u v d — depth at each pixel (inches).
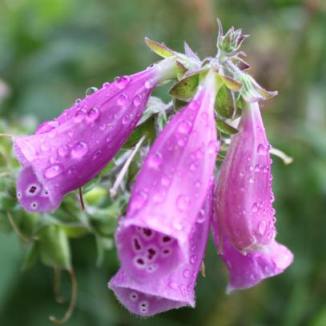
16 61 18.2
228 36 8.6
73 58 18.3
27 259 10.5
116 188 8.6
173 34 18.0
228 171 8.5
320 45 17.8
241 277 8.8
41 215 10.3
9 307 14.9
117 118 8.5
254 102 8.4
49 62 18.1
